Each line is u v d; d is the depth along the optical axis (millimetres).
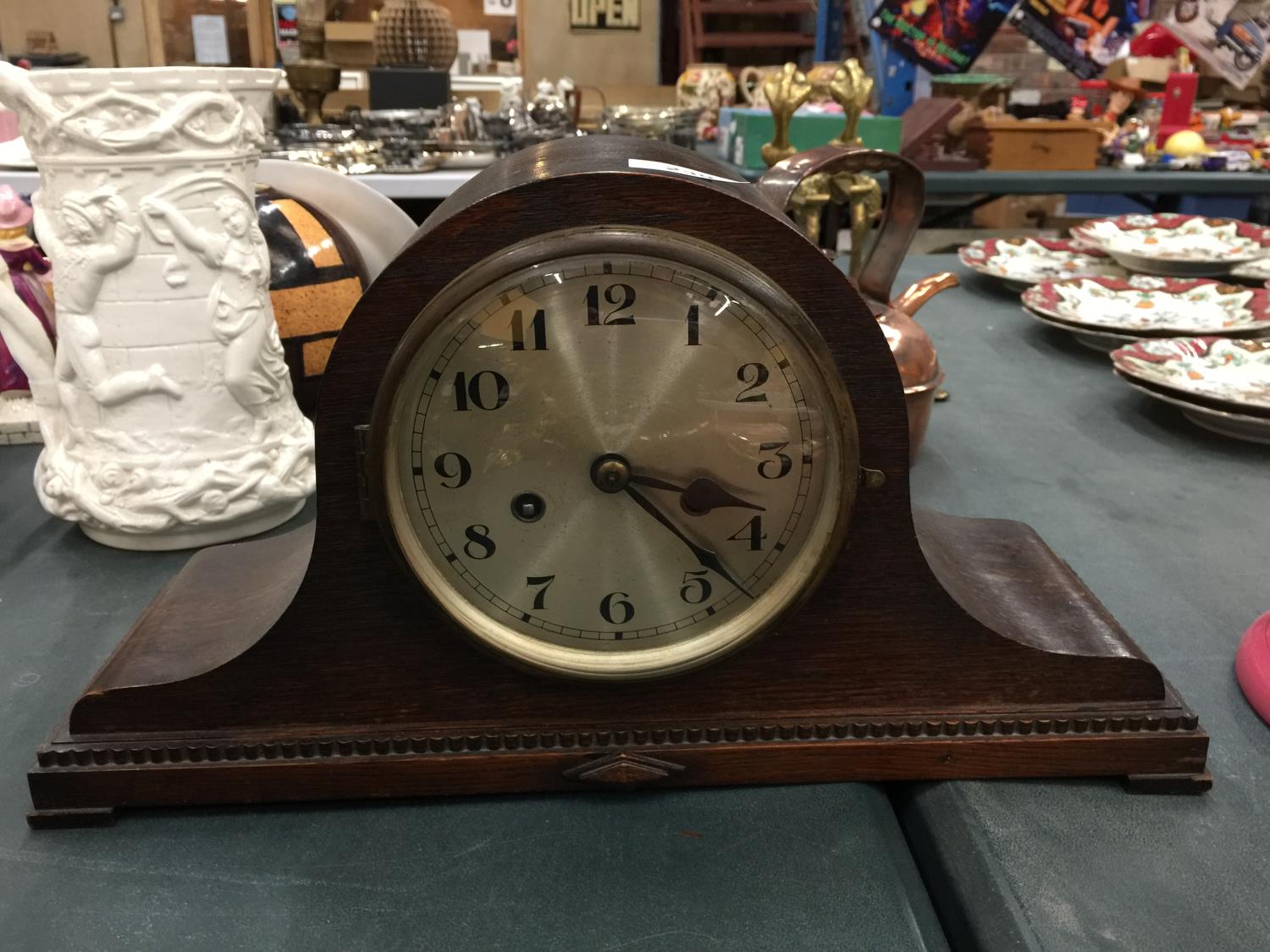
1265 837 504
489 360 490
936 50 2586
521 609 527
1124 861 486
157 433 748
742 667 540
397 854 502
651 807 537
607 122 2328
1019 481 928
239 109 713
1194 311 1271
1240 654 628
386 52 2084
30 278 869
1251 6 2555
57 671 630
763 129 2037
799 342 490
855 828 521
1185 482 931
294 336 948
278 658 524
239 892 477
